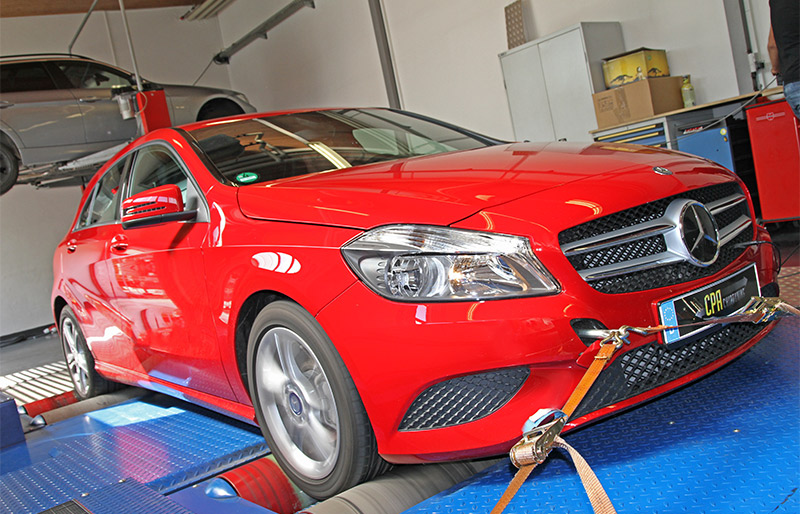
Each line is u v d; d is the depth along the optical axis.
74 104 7.18
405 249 1.50
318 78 11.27
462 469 1.75
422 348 1.46
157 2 12.23
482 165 1.88
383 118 2.80
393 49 9.59
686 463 1.48
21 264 10.69
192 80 12.80
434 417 1.52
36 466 2.38
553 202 1.56
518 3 7.48
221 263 1.94
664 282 1.60
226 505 1.64
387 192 1.71
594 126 6.48
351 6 10.09
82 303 3.10
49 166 7.41
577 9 6.97
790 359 1.99
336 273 1.58
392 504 1.57
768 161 4.96
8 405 2.78
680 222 1.61
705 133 5.44
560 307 1.43
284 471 1.91
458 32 8.48
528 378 1.47
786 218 4.96
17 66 7.07
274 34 11.90
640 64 5.96
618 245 1.55
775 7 3.07
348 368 1.56
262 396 1.91
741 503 1.28
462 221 1.53
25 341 10.20
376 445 1.63
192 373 2.31
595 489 1.03
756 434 1.55
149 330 2.48
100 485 2.05
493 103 8.31
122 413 3.02
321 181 1.93
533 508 1.41
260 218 1.86
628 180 1.67
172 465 2.14
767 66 5.66
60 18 11.35
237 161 2.23
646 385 1.55
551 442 1.13
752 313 1.60
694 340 1.61
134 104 6.80
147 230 2.41
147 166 2.59
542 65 6.80
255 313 1.95
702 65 6.02
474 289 1.44
